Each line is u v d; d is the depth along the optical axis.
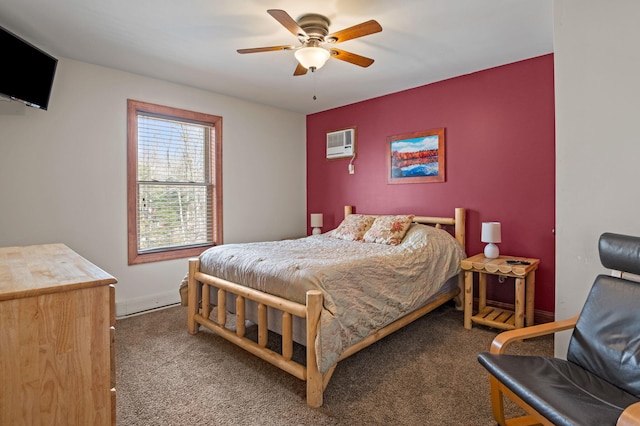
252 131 4.46
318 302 1.88
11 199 2.78
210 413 1.82
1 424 0.98
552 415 1.20
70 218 3.07
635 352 1.45
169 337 2.82
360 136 4.45
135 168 3.46
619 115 1.92
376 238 3.51
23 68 2.46
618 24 1.91
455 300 3.53
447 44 2.80
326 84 3.77
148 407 1.87
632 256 1.57
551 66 3.00
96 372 1.14
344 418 1.78
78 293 1.10
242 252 2.78
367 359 2.43
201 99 3.94
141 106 3.47
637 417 0.99
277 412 1.83
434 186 3.77
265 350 2.23
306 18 2.34
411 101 3.92
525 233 3.18
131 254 3.44
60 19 2.37
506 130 3.26
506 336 1.64
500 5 2.23
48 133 2.94
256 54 2.97
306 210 5.14
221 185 4.14
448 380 2.15
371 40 2.73
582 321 1.68
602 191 1.99
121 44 2.77
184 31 2.56
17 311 1.00
